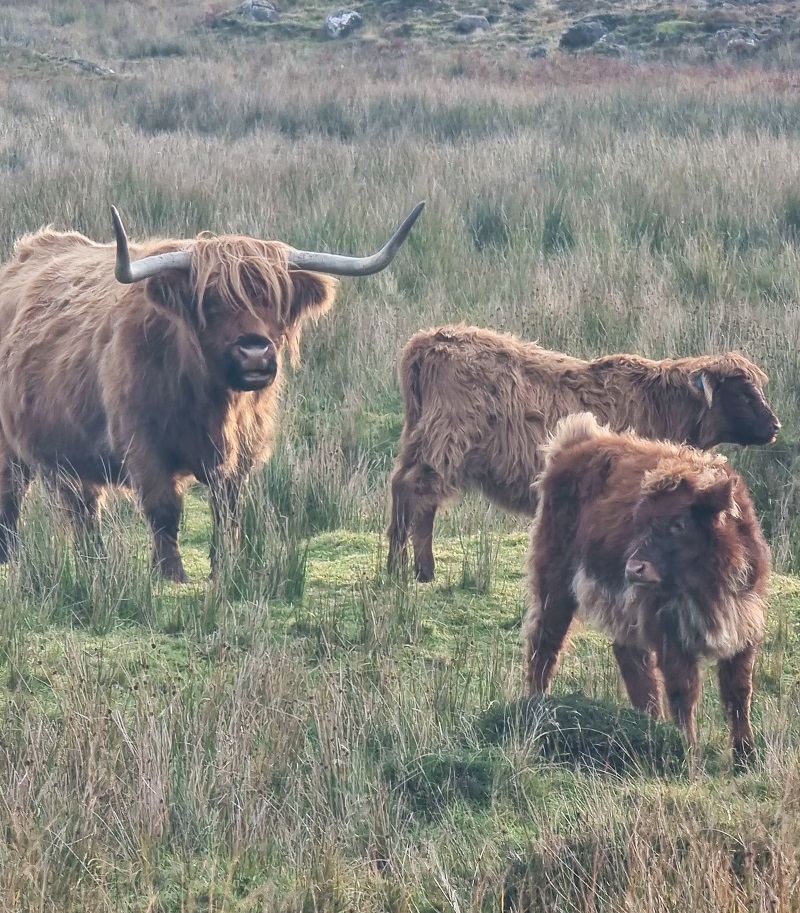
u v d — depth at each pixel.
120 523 13.63
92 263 14.17
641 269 21.09
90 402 13.18
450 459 12.98
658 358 17.88
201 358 12.10
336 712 9.16
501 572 13.14
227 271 11.97
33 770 8.26
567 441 10.62
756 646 9.35
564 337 18.28
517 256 22.88
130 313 12.67
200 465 12.75
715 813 7.87
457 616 12.00
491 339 13.24
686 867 7.16
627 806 8.08
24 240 15.43
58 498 13.65
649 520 9.05
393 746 9.09
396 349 18.55
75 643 10.67
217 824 8.09
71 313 13.66
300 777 8.66
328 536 14.23
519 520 14.76
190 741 8.96
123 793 8.22
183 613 11.59
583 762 8.99
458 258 22.67
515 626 11.84
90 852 7.70
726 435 14.09
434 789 8.67
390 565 12.79
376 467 16.50
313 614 11.68
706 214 24.20
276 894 7.47
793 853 7.12
